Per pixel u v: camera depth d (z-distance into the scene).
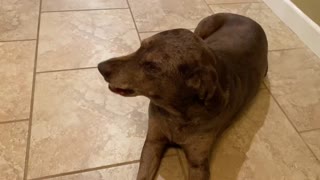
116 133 1.52
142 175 1.28
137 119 1.59
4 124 1.51
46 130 1.51
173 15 2.27
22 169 1.36
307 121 1.67
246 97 1.51
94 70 1.82
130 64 1.09
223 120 1.32
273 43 2.14
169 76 1.05
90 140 1.48
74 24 2.11
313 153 1.53
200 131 1.22
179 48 1.04
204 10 2.35
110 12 2.24
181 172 1.39
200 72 1.05
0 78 1.72
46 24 2.09
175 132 1.25
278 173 1.43
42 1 2.27
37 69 1.79
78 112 1.60
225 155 1.47
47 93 1.67
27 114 1.57
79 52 1.92
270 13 2.41
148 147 1.34
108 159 1.42
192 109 1.14
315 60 2.04
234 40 1.52
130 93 1.15
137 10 2.28
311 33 2.08
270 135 1.58
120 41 2.02
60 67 1.82
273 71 1.94
